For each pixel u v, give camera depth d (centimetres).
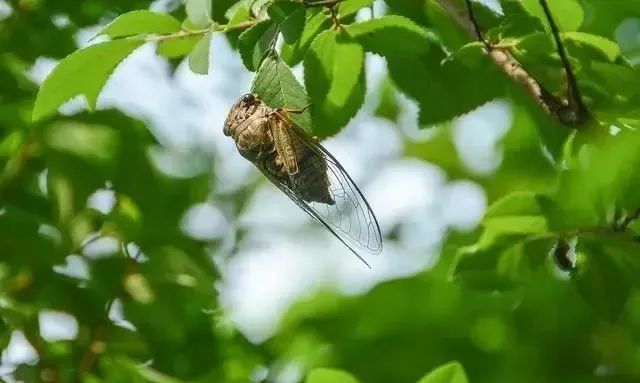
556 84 97
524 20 96
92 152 105
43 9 108
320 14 96
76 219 106
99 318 106
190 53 96
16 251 105
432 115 101
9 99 106
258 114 97
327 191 96
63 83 96
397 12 100
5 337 104
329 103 98
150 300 107
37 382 104
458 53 97
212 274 108
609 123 96
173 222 109
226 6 97
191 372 108
